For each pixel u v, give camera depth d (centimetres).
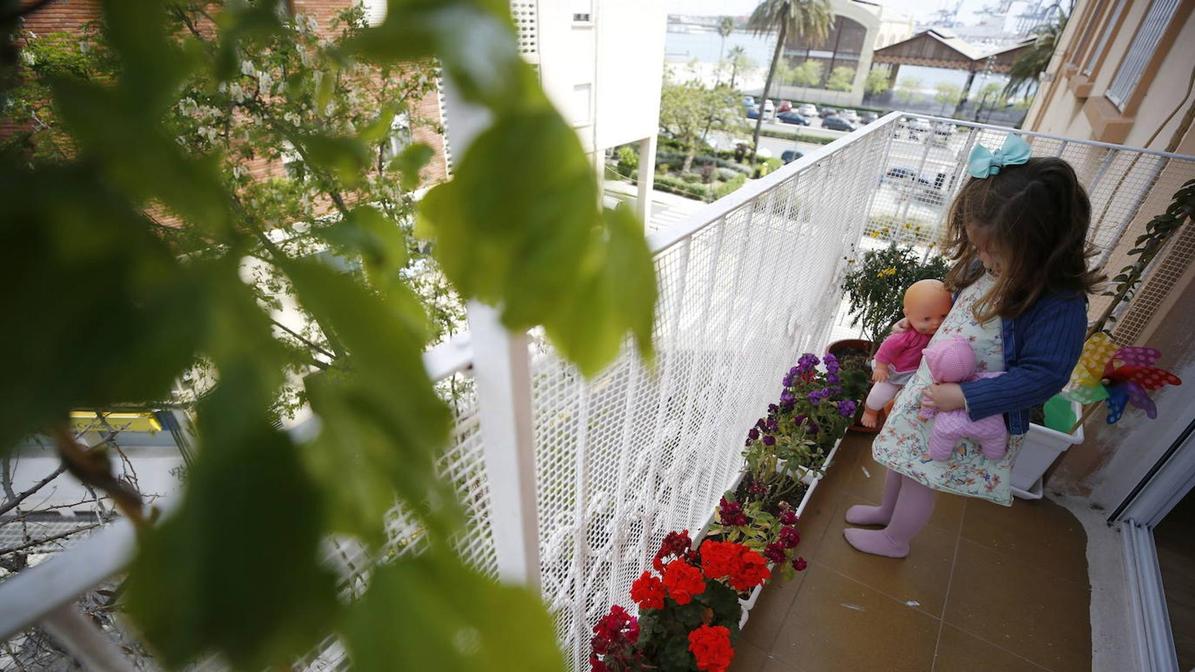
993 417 156
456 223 16
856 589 199
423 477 18
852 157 212
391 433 17
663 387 132
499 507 88
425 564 19
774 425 217
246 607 14
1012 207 133
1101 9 567
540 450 100
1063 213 131
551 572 119
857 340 300
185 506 14
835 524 223
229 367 14
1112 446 220
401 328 18
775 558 174
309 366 16
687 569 148
